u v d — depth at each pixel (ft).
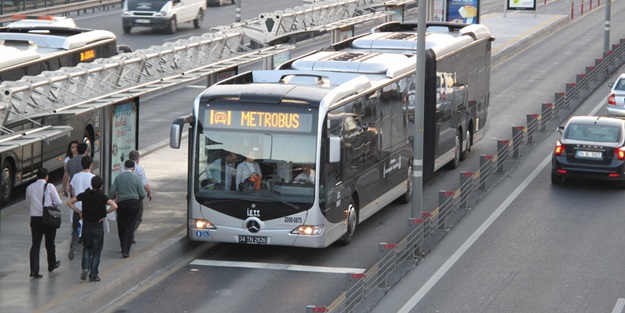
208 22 409.08
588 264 136.46
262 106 133.80
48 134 112.68
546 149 213.87
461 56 193.36
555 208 167.12
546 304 119.96
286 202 132.98
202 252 141.18
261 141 133.90
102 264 127.85
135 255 132.36
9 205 162.50
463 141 199.52
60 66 182.80
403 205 170.09
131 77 152.05
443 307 118.62
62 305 111.86
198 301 119.96
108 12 439.63
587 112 249.75
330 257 138.92
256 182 133.80
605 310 118.01
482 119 213.87
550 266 135.44
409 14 438.81
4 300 113.09
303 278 129.59
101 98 137.49
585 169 177.88
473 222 158.40
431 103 173.78
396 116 162.09
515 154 203.82
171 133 132.57
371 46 182.29
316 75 149.79
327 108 133.39
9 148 104.99
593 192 178.91
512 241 147.74
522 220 159.53
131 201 130.72
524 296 122.93
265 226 133.69
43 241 138.62
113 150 144.56
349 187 142.00
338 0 259.60
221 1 464.24
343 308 112.98
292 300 120.57
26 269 125.29
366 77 151.74
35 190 121.08
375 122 152.15
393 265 127.13
